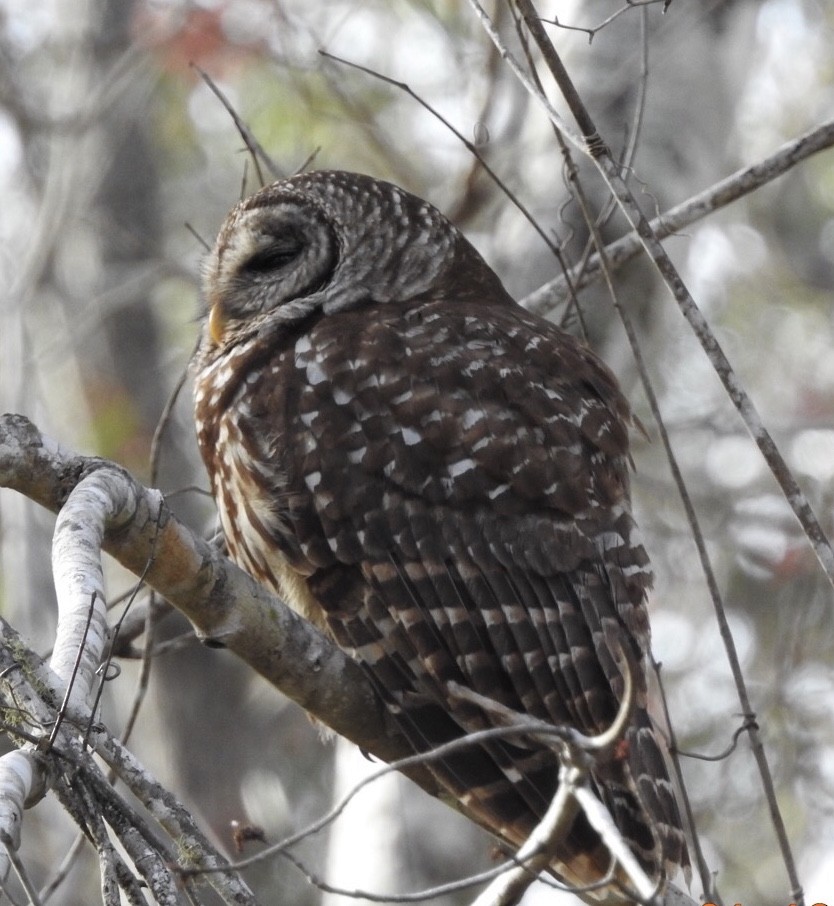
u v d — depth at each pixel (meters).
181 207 19.69
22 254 16.91
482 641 8.70
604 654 8.52
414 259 10.29
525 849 6.07
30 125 16.88
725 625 8.09
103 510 7.15
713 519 17.80
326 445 9.16
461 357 9.23
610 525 8.95
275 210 10.34
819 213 21.38
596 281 11.23
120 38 17.28
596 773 8.16
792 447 18.47
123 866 6.11
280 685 8.48
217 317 10.36
